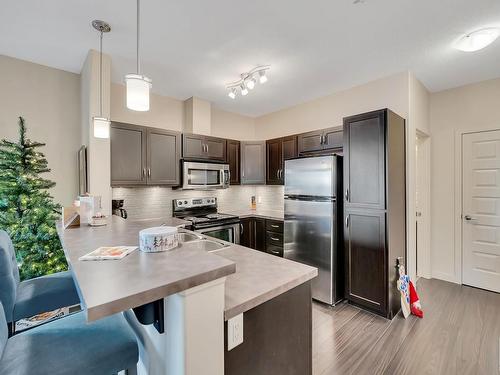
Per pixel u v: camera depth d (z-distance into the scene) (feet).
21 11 5.94
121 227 5.57
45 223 7.72
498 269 9.78
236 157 13.48
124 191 10.64
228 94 11.48
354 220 8.57
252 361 3.24
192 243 5.76
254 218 13.29
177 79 9.89
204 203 13.03
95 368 2.93
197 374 2.50
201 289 2.54
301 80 10.03
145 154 10.02
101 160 7.76
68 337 3.27
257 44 7.49
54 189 8.96
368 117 8.21
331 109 11.52
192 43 7.39
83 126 8.80
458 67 8.93
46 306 4.91
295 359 3.85
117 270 2.62
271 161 13.46
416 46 7.60
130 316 4.50
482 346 6.57
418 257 11.56
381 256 7.95
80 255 3.27
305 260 9.62
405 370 5.79
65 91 9.18
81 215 5.79
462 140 10.53
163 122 11.65
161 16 6.17
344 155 8.80
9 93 8.21
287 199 10.34
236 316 2.97
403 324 7.66
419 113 10.04
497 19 6.32
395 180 8.32
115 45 7.49
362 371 5.76
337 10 6.03
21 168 7.46
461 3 5.77
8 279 4.13
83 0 5.61
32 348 3.07
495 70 9.15
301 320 3.97
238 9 5.96
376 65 8.80
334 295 8.86
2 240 4.38
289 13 6.12
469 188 10.41
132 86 4.39
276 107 13.53
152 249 3.28
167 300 2.70
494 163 9.81
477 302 9.02
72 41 7.27
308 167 9.59
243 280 3.67
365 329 7.43
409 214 9.10
